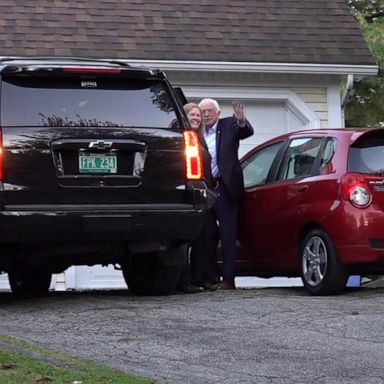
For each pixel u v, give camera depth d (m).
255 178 41.62
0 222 31.22
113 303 34.09
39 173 31.75
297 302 33.69
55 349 25.91
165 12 59.31
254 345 26.50
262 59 57.12
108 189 32.44
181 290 39.25
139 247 33.72
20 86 32.38
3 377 21.77
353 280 46.56
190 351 25.75
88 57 54.97
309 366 24.02
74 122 32.50
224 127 40.00
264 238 39.97
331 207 36.00
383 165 36.56
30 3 57.72
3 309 33.19
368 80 74.88
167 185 33.12
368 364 24.25
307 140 39.00
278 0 62.28
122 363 24.31
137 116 33.34
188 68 56.12
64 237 32.09
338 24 61.16
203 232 39.34
